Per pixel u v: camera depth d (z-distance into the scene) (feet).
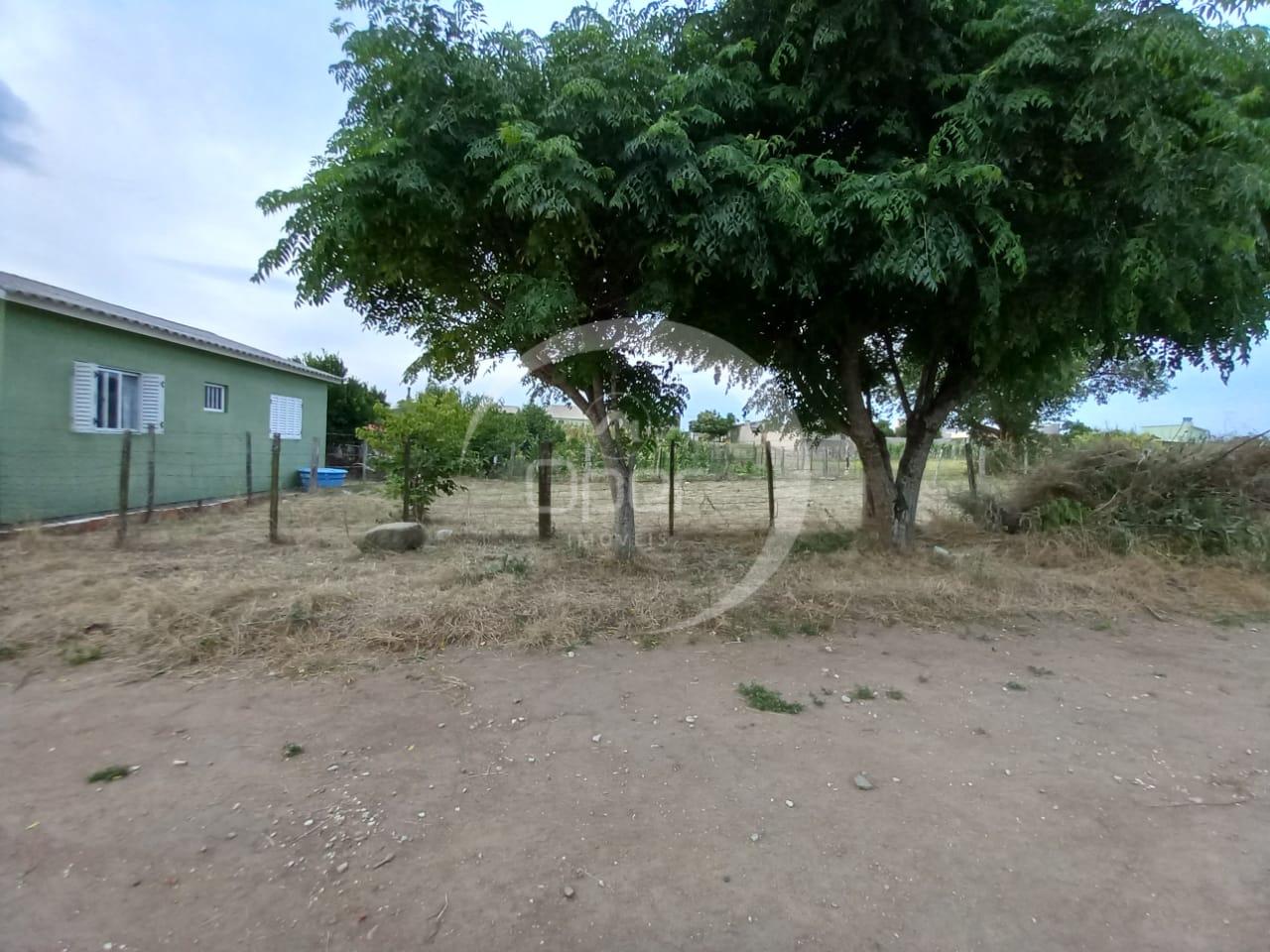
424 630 14.05
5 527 25.81
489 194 13.87
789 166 15.38
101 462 31.99
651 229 15.06
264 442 46.62
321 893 6.46
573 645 14.01
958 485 35.96
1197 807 8.37
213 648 12.91
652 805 8.16
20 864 6.70
